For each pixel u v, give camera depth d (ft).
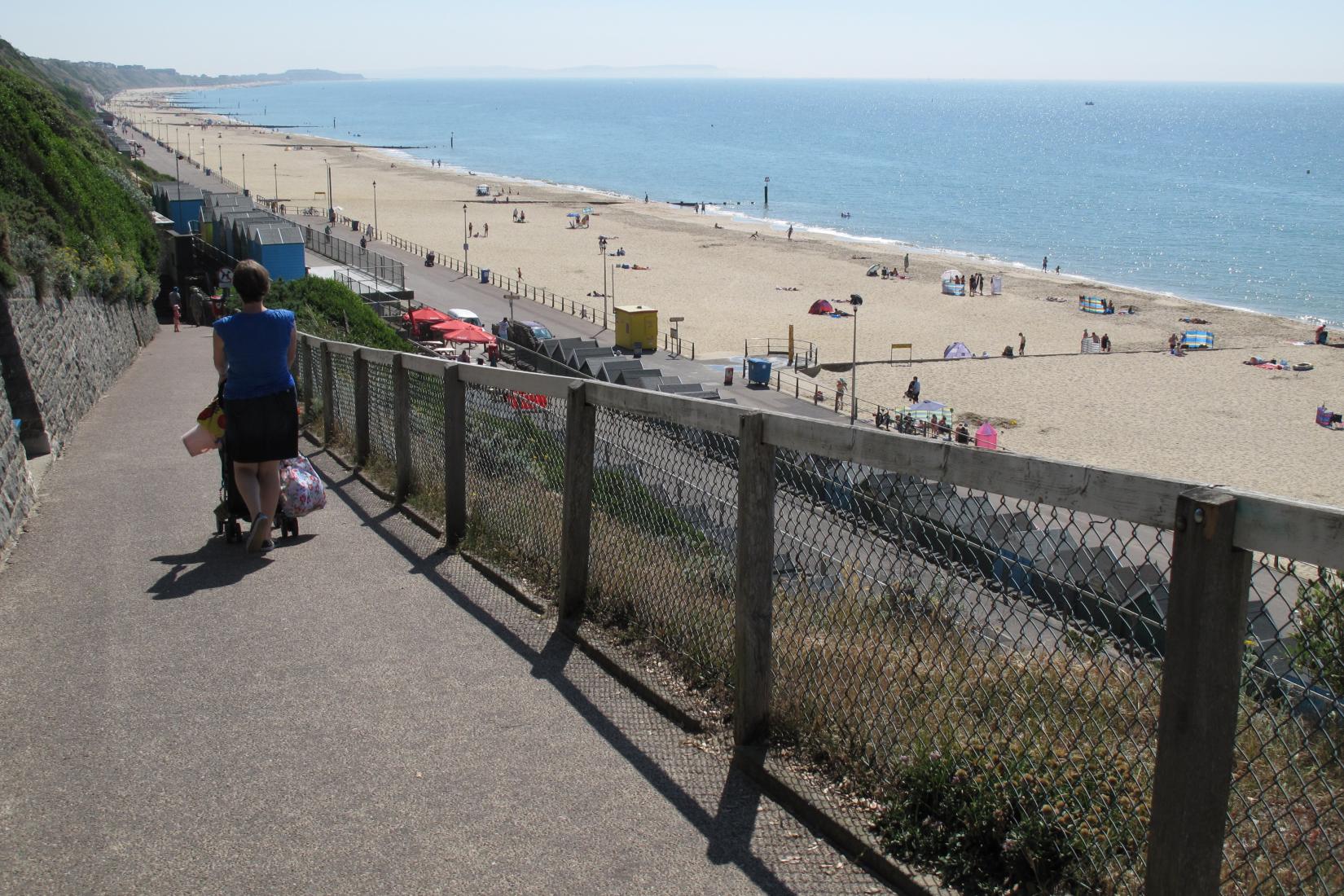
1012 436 114.42
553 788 12.89
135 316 72.38
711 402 13.97
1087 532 9.91
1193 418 121.90
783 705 13.64
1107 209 398.21
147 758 13.78
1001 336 173.88
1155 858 8.43
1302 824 9.77
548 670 16.37
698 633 15.55
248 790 12.96
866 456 11.59
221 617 18.86
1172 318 192.03
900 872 10.71
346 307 102.01
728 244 287.69
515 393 20.90
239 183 414.21
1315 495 95.30
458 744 14.05
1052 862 10.21
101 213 81.10
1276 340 171.53
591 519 18.38
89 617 18.90
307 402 39.40
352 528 24.62
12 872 11.34
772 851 11.46
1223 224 351.87
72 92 492.95
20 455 26.94
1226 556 7.97
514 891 10.87
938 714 12.21
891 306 200.03
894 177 526.57
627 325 153.28
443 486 25.22
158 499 27.73
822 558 13.65
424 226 312.71
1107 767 10.02
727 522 14.92
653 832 11.86
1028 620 10.82
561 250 271.28
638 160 630.33
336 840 11.86
